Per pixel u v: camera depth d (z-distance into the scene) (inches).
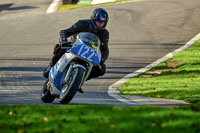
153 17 4387.3
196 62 2596.0
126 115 772.0
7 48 3267.7
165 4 5088.6
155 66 2559.1
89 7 5329.7
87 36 1045.8
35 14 5255.9
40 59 2800.2
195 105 888.3
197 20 4168.3
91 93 1676.9
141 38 3567.9
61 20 4522.6
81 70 1011.9
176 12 4559.5
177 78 2114.9
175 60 2736.2
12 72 2298.2
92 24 1071.6
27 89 1745.8
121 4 5349.4
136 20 4301.2
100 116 778.2
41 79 2073.1
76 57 1024.2
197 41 3385.8
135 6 5108.3
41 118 801.6
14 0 6368.1
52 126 724.7
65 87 1055.0
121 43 3395.7
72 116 800.3
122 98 1524.4
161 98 1531.7
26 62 2677.2
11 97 1449.3
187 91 1678.2
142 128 665.6
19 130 703.1
